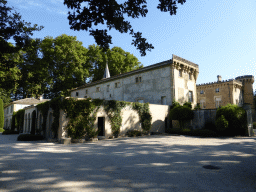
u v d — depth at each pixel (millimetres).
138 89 23719
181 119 17578
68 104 12930
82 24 4762
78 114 13234
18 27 5672
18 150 9281
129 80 25109
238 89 33469
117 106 15891
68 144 11750
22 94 42438
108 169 5430
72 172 5133
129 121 16719
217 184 4113
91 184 4148
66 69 32156
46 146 10836
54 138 13656
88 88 32875
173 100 19766
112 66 36656
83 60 33031
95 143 12078
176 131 17484
